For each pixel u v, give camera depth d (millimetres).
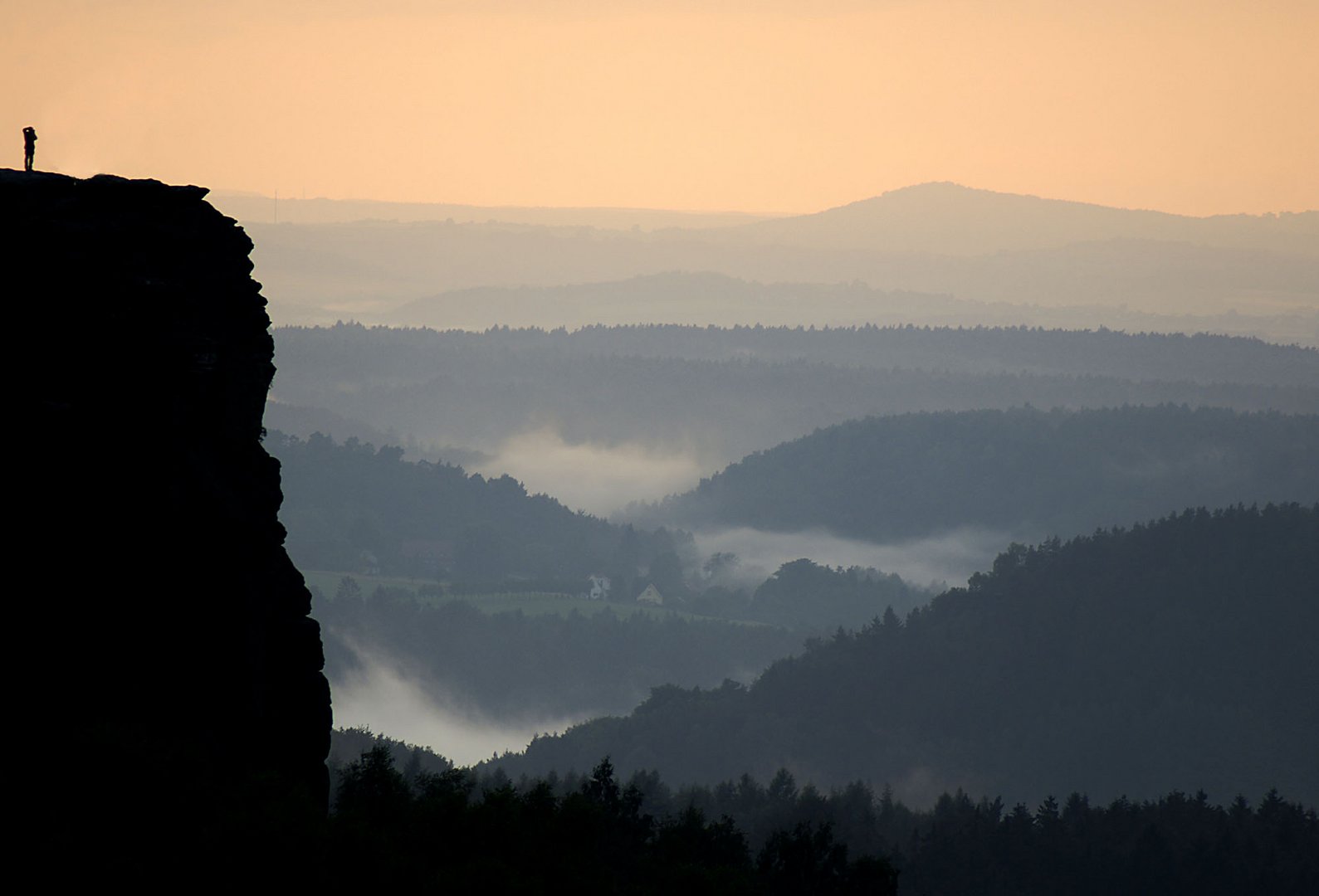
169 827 86812
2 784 82812
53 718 89938
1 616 89688
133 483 97125
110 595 95438
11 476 91812
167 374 100250
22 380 93250
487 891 104312
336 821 100250
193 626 100438
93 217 101000
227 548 104562
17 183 98750
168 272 103812
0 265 93562
